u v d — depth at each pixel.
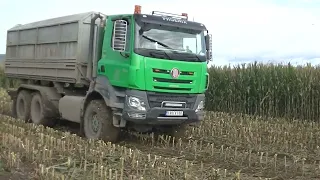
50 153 7.25
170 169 6.86
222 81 16.44
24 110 13.30
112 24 9.63
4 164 6.85
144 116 9.05
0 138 8.80
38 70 12.87
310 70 14.24
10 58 14.83
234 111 16.03
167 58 9.14
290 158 8.81
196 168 7.39
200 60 9.66
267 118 14.27
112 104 9.32
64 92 11.96
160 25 9.24
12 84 24.45
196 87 9.62
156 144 10.06
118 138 9.97
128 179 6.28
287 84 14.41
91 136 10.00
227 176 6.92
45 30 12.42
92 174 6.48
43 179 6.05
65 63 11.23
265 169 7.69
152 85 9.01
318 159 8.66
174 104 9.35
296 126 12.32
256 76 15.34
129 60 8.98
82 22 10.73
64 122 13.23
